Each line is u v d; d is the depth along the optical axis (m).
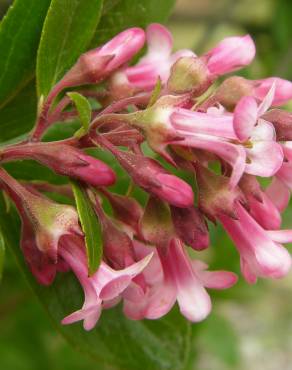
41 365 0.23
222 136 0.10
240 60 0.12
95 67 0.12
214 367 0.33
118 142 0.11
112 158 0.13
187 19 0.29
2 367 0.23
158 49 0.13
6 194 0.12
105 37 0.13
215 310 0.25
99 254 0.10
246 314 0.38
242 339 0.37
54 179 0.13
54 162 0.10
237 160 0.09
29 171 0.13
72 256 0.11
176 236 0.10
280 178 0.11
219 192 0.10
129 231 0.11
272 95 0.10
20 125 0.13
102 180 0.10
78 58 0.12
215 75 0.11
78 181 0.11
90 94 0.12
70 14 0.12
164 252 0.10
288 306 0.38
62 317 0.13
